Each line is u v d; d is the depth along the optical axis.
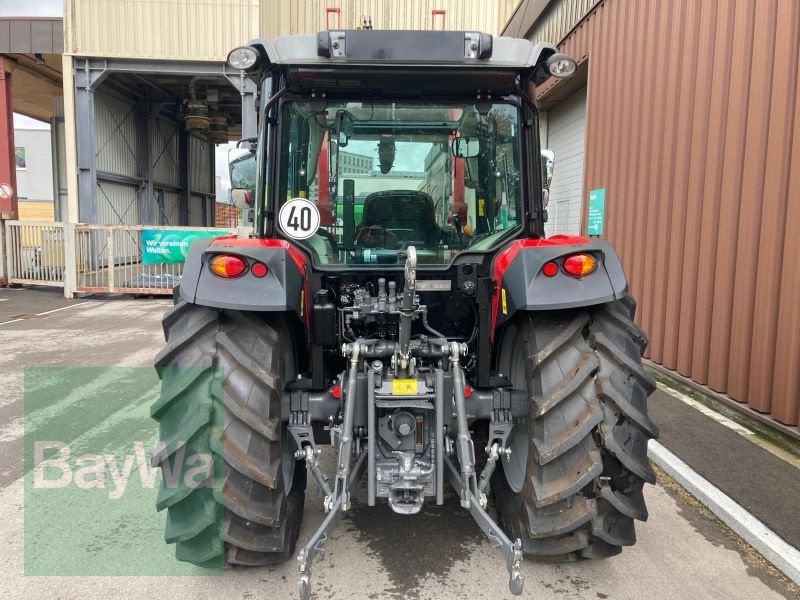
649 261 5.82
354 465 2.62
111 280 12.05
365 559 2.87
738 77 4.46
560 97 9.10
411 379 2.56
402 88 2.84
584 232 7.47
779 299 4.07
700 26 4.96
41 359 6.87
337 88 2.84
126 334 8.36
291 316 2.87
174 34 13.27
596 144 7.18
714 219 4.77
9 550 2.94
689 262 5.12
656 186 5.69
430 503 3.41
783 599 2.61
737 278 4.48
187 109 17.56
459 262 2.94
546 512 2.51
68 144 13.56
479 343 2.81
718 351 4.70
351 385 2.52
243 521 2.46
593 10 7.22
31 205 35.94
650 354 5.83
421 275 2.94
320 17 6.05
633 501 2.46
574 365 2.48
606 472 2.43
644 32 5.93
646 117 5.88
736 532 3.12
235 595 2.58
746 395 4.41
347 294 2.94
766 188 4.17
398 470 2.53
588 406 2.43
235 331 2.55
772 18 4.11
